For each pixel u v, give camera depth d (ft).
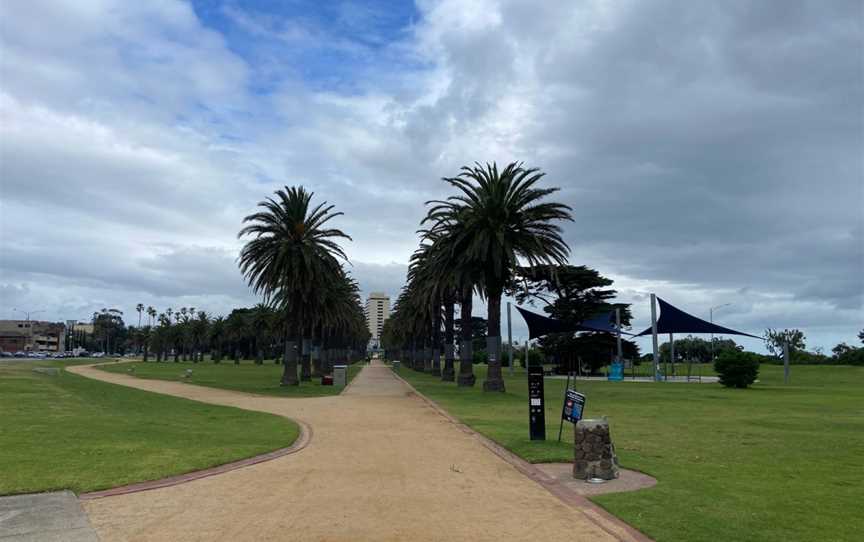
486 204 113.80
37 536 23.39
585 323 231.09
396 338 370.53
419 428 60.13
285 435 52.80
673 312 182.09
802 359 289.94
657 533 23.72
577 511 27.55
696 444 48.21
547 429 58.13
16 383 106.52
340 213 141.28
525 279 125.08
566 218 116.98
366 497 30.32
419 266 167.53
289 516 26.55
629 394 114.01
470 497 30.42
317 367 207.21
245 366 325.21
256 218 136.87
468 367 142.00
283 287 139.64
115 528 24.52
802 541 22.71
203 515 26.63
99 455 39.86
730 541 22.72
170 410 74.74
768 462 39.86
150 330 435.94
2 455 38.93
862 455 42.80
